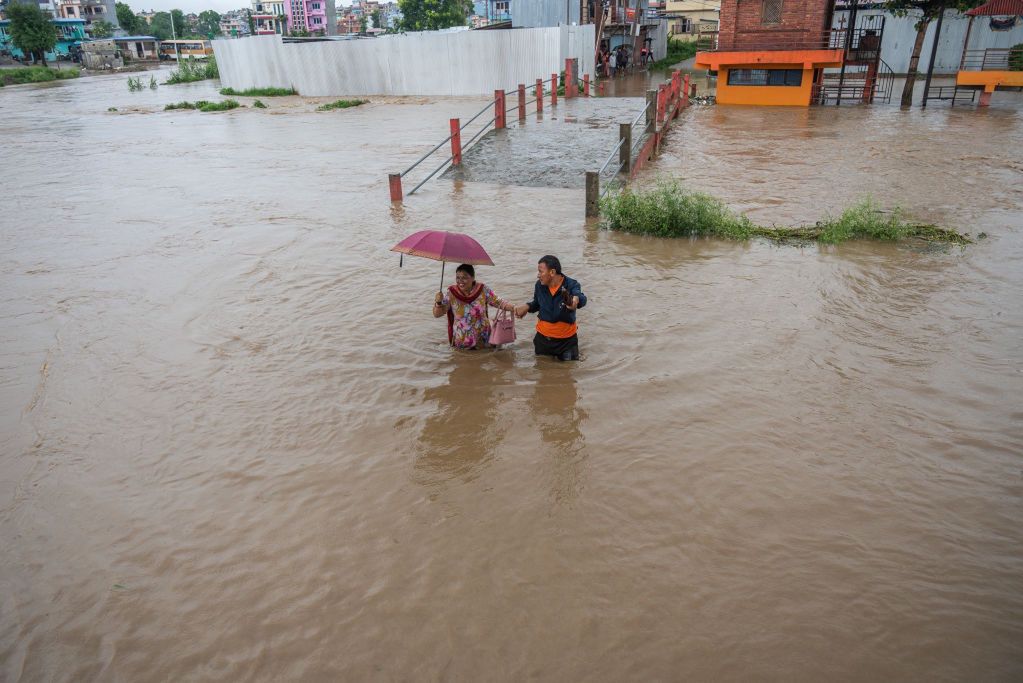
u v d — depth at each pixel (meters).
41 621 3.59
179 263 9.26
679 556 3.91
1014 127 19.30
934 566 3.79
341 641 3.41
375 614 3.57
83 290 8.40
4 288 8.57
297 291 8.09
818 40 23.80
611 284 8.07
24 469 4.88
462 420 5.33
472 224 10.88
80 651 3.40
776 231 9.88
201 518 4.33
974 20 33.88
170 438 5.20
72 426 5.42
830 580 3.71
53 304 7.99
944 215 10.80
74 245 10.32
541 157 15.50
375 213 11.73
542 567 3.86
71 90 47.28
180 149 19.95
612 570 3.82
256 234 10.53
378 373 6.07
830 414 5.29
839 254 8.99
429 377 5.99
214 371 6.22
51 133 24.81
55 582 3.85
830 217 10.53
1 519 4.37
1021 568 3.78
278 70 37.84
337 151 18.69
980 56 34.31
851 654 3.26
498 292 7.86
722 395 5.58
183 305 7.79
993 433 5.00
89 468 4.88
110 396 5.85
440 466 4.79
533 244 9.71
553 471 4.70
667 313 7.20
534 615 3.53
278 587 3.77
